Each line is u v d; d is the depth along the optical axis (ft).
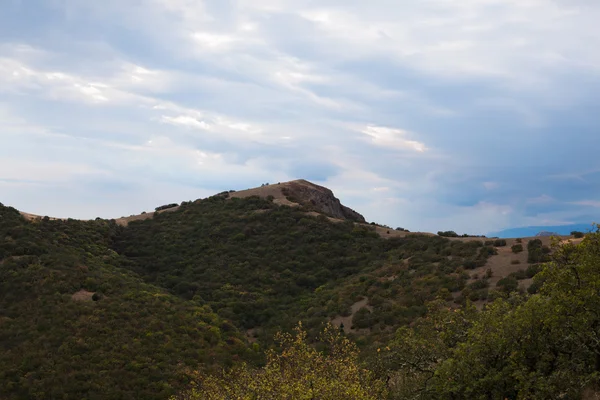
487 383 45.06
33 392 103.04
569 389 41.11
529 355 45.85
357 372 57.06
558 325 43.47
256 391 54.49
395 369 69.77
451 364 48.34
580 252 44.55
